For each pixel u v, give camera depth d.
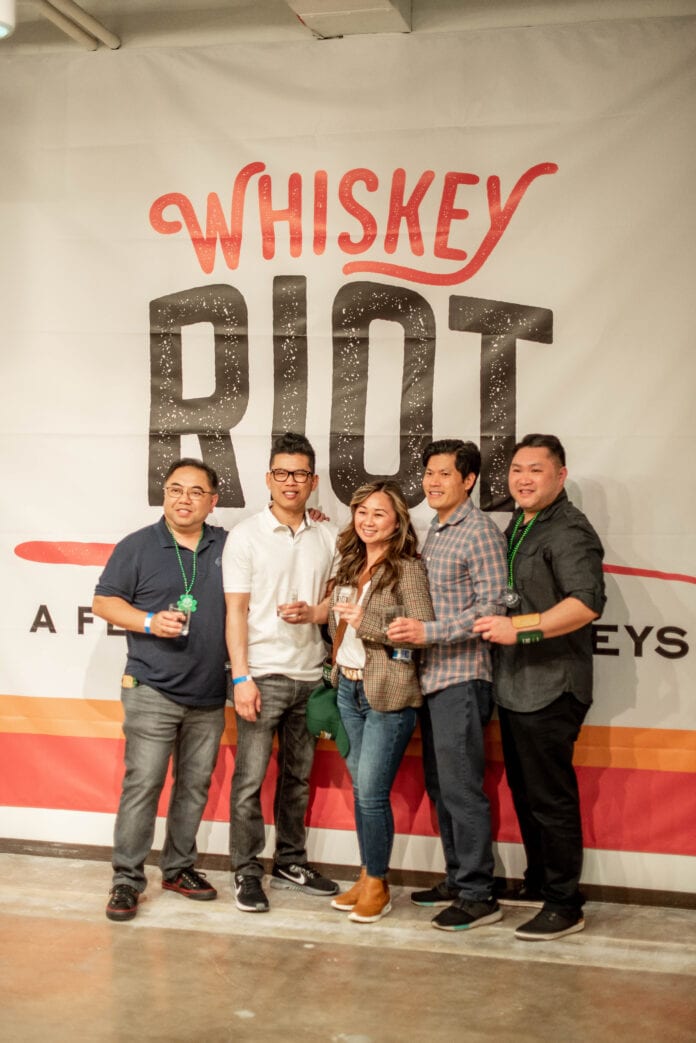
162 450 3.98
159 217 3.95
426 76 3.76
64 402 4.03
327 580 3.67
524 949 3.34
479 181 3.74
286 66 3.85
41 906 3.62
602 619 3.72
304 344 3.89
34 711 4.10
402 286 3.81
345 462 3.88
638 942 3.41
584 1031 2.86
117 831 3.60
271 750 3.76
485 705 3.47
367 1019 2.91
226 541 3.64
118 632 4.04
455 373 3.79
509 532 3.57
